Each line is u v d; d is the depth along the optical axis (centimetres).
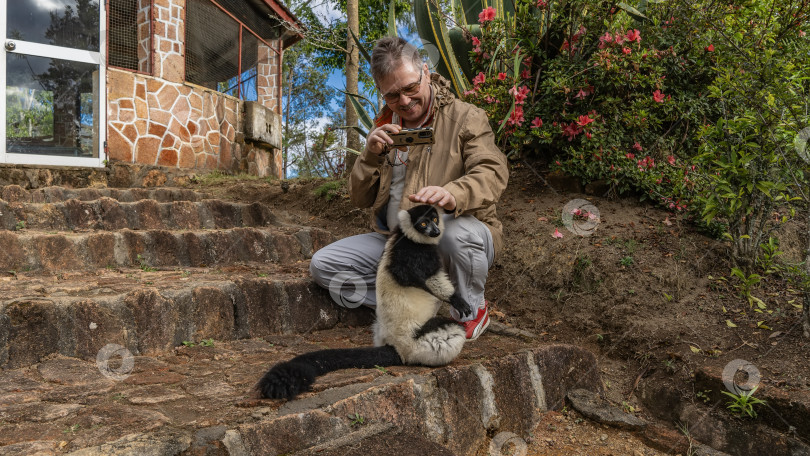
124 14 797
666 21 512
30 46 686
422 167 301
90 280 327
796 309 335
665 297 357
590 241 409
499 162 287
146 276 349
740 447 266
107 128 745
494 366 272
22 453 157
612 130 474
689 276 374
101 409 196
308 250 482
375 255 331
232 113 961
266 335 328
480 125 296
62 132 717
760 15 453
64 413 191
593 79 470
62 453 158
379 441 201
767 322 328
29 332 250
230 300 318
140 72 795
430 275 252
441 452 197
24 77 688
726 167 336
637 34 448
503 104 477
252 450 181
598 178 474
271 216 543
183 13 848
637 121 460
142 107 789
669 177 448
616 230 420
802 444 249
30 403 202
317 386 220
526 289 398
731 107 465
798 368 284
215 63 952
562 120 496
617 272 375
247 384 231
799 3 431
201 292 306
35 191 477
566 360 316
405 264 252
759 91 352
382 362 253
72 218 421
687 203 425
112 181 727
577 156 466
